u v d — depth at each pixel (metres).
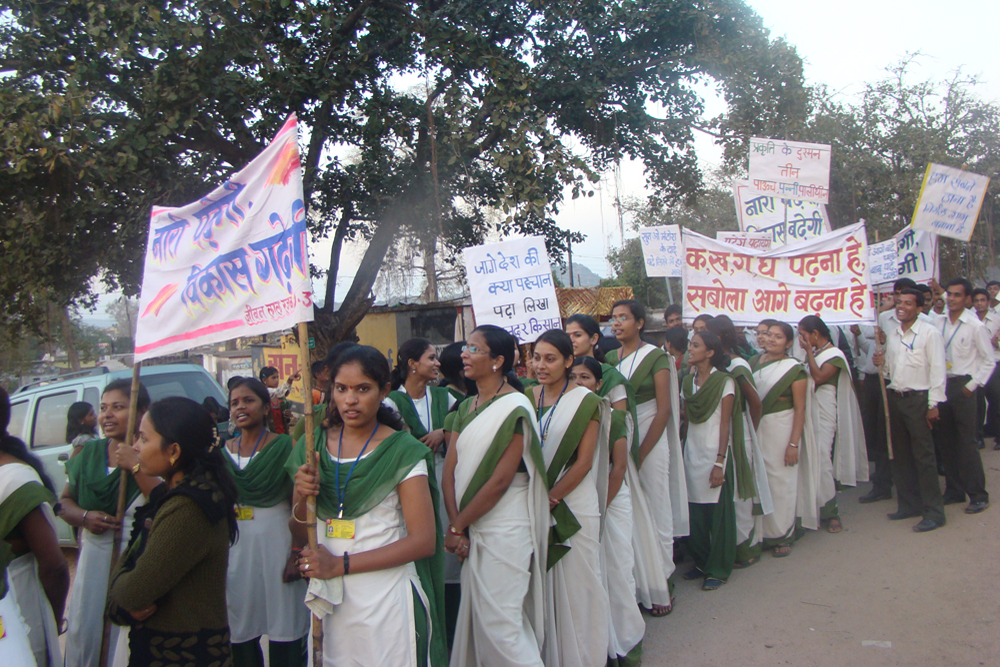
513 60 10.73
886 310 6.62
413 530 2.54
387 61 12.16
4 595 2.39
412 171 12.49
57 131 9.05
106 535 3.36
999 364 7.50
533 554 3.34
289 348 13.00
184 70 9.45
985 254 18.09
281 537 3.44
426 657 2.62
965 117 18.11
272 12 10.25
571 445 3.56
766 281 5.97
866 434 6.86
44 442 7.12
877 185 17.30
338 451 2.65
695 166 14.32
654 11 11.79
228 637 2.50
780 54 12.52
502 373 3.42
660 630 4.24
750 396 5.08
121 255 10.94
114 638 3.34
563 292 15.43
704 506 5.00
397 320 16.55
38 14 9.66
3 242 10.48
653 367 4.72
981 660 3.53
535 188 9.76
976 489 5.62
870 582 4.61
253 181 2.80
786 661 3.72
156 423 2.39
